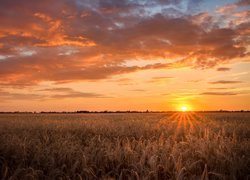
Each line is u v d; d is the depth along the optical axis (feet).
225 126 55.47
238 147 26.50
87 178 18.67
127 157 22.68
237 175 18.99
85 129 51.21
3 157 23.13
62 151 24.47
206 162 21.53
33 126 59.21
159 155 23.24
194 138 30.83
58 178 19.39
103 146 28.76
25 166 21.61
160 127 53.72
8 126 59.31
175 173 18.40
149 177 17.98
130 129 49.83
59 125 59.82
